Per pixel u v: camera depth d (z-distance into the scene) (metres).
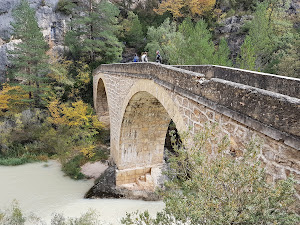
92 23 22.62
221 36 28.80
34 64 18.34
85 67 21.84
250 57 13.26
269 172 2.72
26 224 7.91
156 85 6.32
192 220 2.52
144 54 12.79
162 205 9.73
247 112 3.01
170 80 5.41
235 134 3.31
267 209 2.13
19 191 10.65
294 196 2.40
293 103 2.33
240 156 3.21
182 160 3.05
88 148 13.73
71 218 7.69
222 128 3.61
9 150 14.50
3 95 16.34
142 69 7.42
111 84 12.48
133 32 27.55
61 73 19.66
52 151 15.04
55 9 25.09
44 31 23.94
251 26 20.00
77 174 12.30
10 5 22.95
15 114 15.39
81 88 21.53
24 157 14.05
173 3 29.17
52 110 15.60
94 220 8.06
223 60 13.45
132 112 10.20
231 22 29.70
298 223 2.27
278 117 2.52
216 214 2.30
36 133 15.75
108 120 20.20
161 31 24.16
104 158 14.71
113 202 9.91
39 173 12.61
